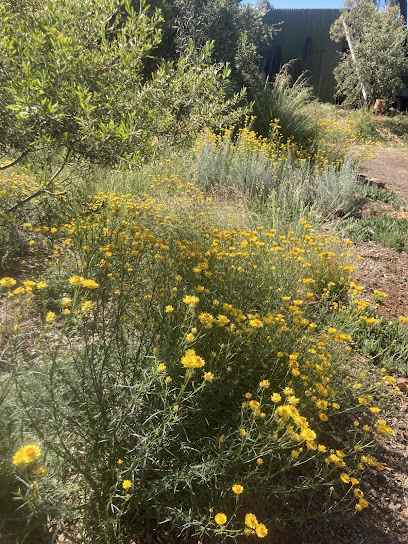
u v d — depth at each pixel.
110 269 2.56
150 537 1.73
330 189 6.57
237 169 6.47
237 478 1.80
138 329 2.39
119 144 3.18
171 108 3.66
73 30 3.18
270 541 1.88
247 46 10.65
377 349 3.33
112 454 1.60
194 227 3.77
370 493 2.22
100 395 1.63
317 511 2.06
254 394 2.17
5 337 2.17
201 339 2.20
